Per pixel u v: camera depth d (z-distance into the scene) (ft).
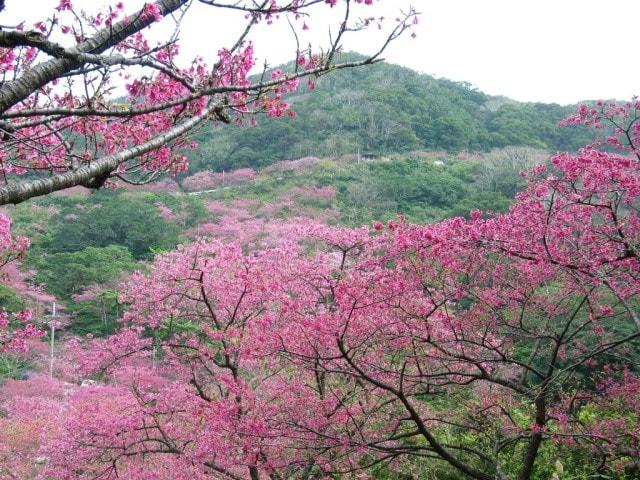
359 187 124.06
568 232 17.89
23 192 9.03
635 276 18.44
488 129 186.29
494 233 17.15
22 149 15.70
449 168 142.61
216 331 24.26
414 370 24.11
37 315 71.10
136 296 31.04
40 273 83.66
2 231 21.39
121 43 12.50
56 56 9.07
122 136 15.24
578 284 21.39
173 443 27.53
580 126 168.04
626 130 19.80
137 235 97.66
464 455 26.14
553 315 24.02
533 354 24.73
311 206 121.08
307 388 24.11
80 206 113.70
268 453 21.54
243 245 96.78
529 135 172.65
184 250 30.40
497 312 22.22
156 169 15.89
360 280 20.83
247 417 21.40
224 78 13.37
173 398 28.63
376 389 23.13
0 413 53.01
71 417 29.73
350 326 19.94
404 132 174.70
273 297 25.09
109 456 28.53
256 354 20.75
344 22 11.80
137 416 27.32
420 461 26.02
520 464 25.13
